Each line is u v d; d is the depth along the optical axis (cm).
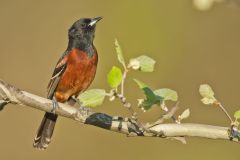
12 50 1518
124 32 1501
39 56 1515
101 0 1540
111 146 1355
